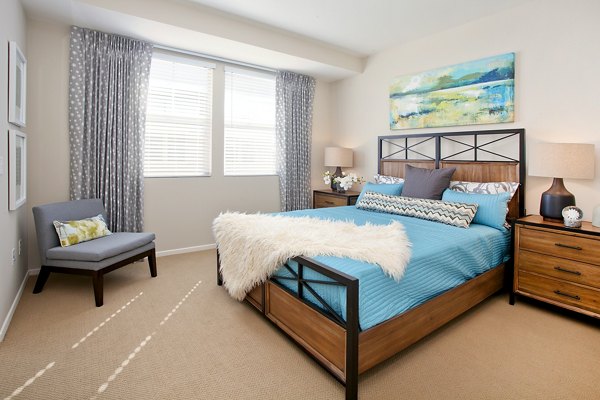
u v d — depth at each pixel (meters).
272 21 3.39
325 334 1.66
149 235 3.00
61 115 3.16
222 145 4.12
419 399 1.52
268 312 2.17
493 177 3.15
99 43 3.22
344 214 3.20
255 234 2.22
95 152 3.28
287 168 4.60
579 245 2.19
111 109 3.31
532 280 2.44
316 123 4.96
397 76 4.05
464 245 2.22
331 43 3.97
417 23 3.38
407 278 1.81
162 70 3.71
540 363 1.79
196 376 1.67
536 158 2.54
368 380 1.65
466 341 2.02
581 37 2.62
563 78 2.72
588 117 2.60
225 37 3.33
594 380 1.65
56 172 3.16
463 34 3.38
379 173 4.25
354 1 2.96
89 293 2.67
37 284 2.62
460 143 3.44
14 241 2.41
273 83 4.54
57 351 1.85
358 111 4.62
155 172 3.74
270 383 1.63
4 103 2.10
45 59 3.06
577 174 2.37
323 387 1.61
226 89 4.18
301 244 1.96
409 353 1.89
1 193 2.02
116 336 2.03
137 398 1.50
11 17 2.31
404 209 3.09
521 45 2.96
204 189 4.04
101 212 3.15
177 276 3.11
